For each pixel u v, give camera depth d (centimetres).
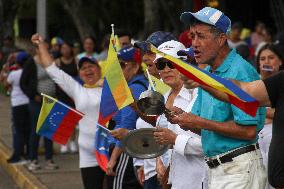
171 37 1341
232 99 877
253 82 927
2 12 5619
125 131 1235
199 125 984
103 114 1234
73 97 1582
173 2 5203
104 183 1527
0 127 3497
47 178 2223
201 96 1056
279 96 916
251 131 976
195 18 1000
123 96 1207
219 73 1009
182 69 905
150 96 1012
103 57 2858
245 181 995
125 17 6406
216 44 1004
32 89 2289
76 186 2094
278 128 912
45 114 1515
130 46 1440
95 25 6919
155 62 1202
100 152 1472
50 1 6625
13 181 2414
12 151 2705
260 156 1016
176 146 1113
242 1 4956
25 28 7919
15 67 2578
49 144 2366
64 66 2514
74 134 2678
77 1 5906
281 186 909
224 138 1002
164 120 1218
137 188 1424
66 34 7350
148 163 1341
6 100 4756
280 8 4203
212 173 1023
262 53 1367
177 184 1160
